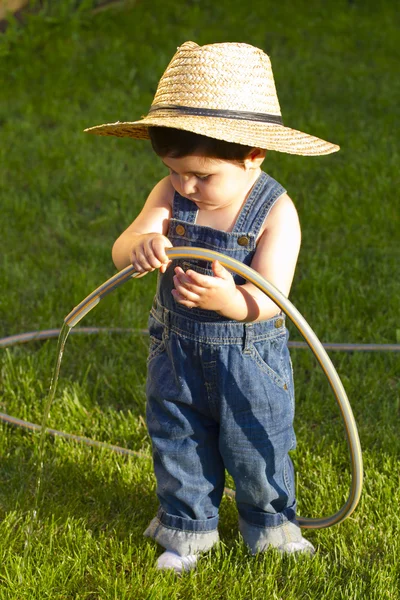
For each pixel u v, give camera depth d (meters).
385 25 10.18
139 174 6.57
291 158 6.68
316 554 2.97
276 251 2.58
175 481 2.86
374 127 7.33
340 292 4.80
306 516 3.25
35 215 5.88
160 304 2.72
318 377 4.15
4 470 3.52
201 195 2.52
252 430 2.70
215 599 2.83
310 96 8.06
